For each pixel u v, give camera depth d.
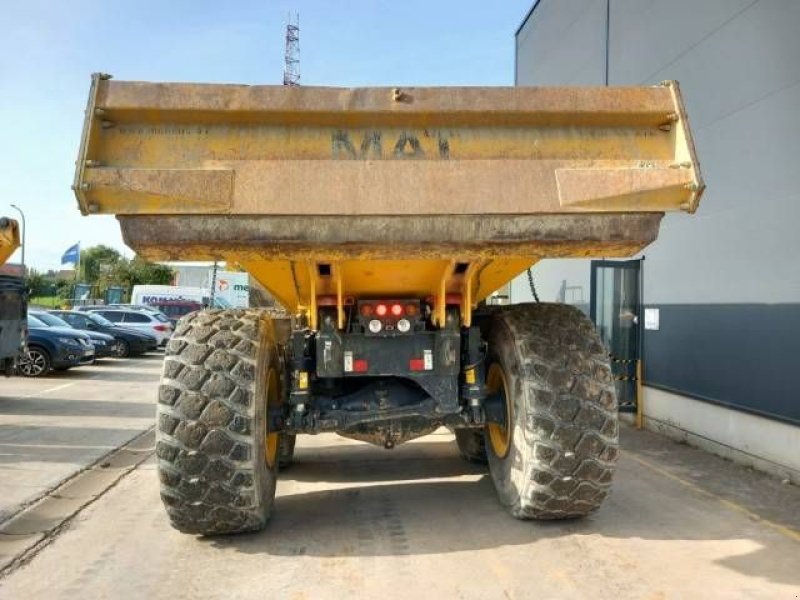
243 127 3.58
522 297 14.41
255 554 4.25
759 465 6.39
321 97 3.57
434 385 4.57
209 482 4.07
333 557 4.18
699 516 4.94
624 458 6.95
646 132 3.77
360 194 3.50
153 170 3.42
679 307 7.90
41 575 4.03
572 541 4.39
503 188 3.56
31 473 6.59
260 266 4.31
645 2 8.87
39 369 16.47
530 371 4.34
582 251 3.72
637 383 8.81
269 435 4.81
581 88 3.70
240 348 4.22
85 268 73.50
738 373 6.75
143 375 17.30
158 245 3.48
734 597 3.59
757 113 6.49
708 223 7.31
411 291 4.63
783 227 6.10
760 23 6.46
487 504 5.20
